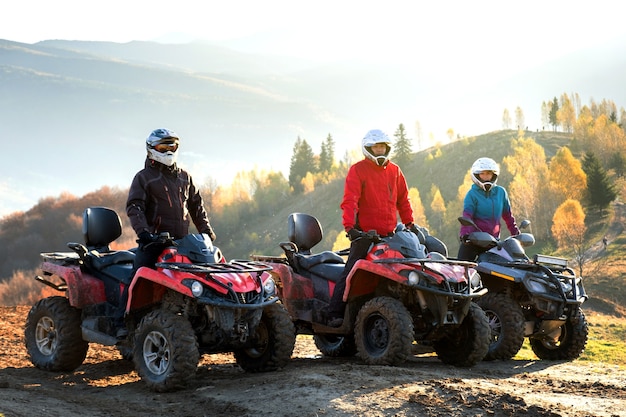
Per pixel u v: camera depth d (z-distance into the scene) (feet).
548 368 30.04
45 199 619.26
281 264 30.94
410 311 27.94
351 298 28.58
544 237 469.57
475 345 27.43
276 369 25.64
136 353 23.97
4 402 20.58
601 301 343.26
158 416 20.17
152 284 25.52
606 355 45.37
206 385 24.08
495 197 35.22
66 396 22.82
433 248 32.55
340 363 28.55
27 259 561.84
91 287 27.14
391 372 24.38
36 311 28.09
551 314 31.83
